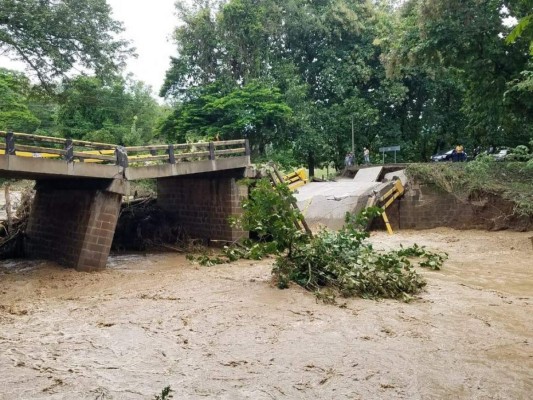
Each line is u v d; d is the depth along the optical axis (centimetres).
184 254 1702
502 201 2088
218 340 736
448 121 3369
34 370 615
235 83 2886
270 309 899
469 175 2195
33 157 1205
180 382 581
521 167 2145
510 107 2333
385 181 2409
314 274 1054
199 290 1071
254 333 767
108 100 3056
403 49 2483
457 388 564
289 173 2866
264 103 2670
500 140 2714
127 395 544
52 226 1523
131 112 3462
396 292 1020
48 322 841
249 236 1780
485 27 2148
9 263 1481
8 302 1010
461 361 649
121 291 1102
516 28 327
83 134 3198
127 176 1405
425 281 1116
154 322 830
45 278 1259
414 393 550
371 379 589
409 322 830
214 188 1820
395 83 3108
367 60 3275
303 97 3072
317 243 1076
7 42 2142
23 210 1756
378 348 700
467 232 2088
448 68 2688
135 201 1995
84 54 2420
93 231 1368
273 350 692
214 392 552
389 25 3045
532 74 1881
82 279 1245
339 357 663
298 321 830
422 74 3198
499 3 2162
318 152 3142
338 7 3184
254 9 2934
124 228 1858
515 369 621
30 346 708
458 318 855
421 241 1905
